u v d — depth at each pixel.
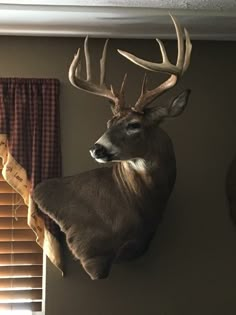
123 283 2.84
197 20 2.75
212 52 3.01
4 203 2.88
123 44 2.98
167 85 2.40
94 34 2.91
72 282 2.80
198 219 2.91
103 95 2.48
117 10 2.64
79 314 2.79
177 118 2.95
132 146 2.35
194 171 2.94
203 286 2.88
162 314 2.84
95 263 2.53
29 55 2.91
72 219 2.58
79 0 2.56
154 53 2.99
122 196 2.55
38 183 2.75
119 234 2.53
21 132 2.78
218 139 2.97
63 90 2.91
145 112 2.43
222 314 2.88
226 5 2.63
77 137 2.89
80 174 2.68
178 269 2.88
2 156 2.78
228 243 2.92
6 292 2.86
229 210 2.93
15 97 2.81
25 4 2.59
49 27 2.82
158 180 2.46
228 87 3.00
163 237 2.88
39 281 2.88
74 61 2.45
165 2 2.59
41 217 2.76
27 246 2.88
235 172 2.90
